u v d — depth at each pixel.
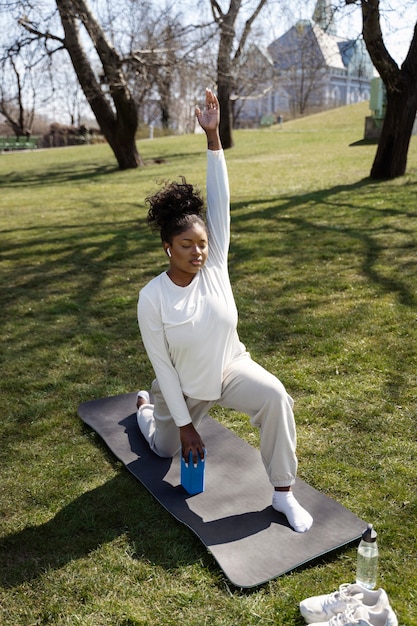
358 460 3.26
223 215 2.86
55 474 3.26
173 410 2.78
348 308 5.35
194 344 2.67
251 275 6.45
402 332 4.77
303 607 2.26
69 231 9.11
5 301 6.11
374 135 18.41
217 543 2.64
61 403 4.04
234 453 3.36
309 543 2.63
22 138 32.44
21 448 3.53
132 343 4.97
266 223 8.66
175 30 15.54
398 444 3.38
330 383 4.09
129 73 16.31
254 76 21.67
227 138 20.94
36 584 2.50
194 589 2.44
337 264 6.57
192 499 2.96
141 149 23.16
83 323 5.44
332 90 52.06
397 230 7.66
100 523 2.86
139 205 11.09
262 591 2.42
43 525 2.86
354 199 9.71
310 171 13.52
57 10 14.30
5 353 4.87
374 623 2.14
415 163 12.62
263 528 2.74
